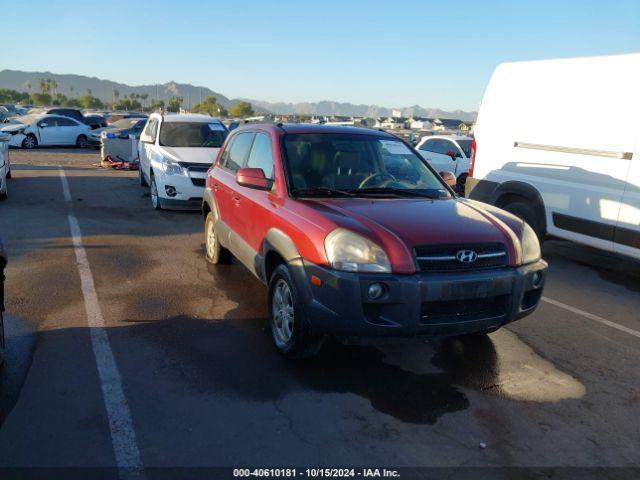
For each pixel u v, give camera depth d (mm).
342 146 5031
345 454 3107
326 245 3701
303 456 3074
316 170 4723
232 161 6055
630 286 6797
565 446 3279
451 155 14531
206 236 7035
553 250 8680
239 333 4730
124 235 8273
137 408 3482
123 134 20172
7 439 3115
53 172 15766
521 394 3885
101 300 5422
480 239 3811
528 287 3994
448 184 5207
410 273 3588
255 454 3074
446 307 3738
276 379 3934
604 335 5086
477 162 8414
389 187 4785
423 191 4840
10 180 13711
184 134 11008
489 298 3875
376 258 3590
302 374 4023
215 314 5164
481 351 4574
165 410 3475
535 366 4344
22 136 23422
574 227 6953
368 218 3895
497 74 8133
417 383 3967
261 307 5395
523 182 7609
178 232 8664
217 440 3188
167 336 4609
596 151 6641
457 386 3953
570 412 3670
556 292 6426
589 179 6734
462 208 4426
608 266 7750
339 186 4648
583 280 6996
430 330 3652
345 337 3773
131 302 5398
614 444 3320
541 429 3449
